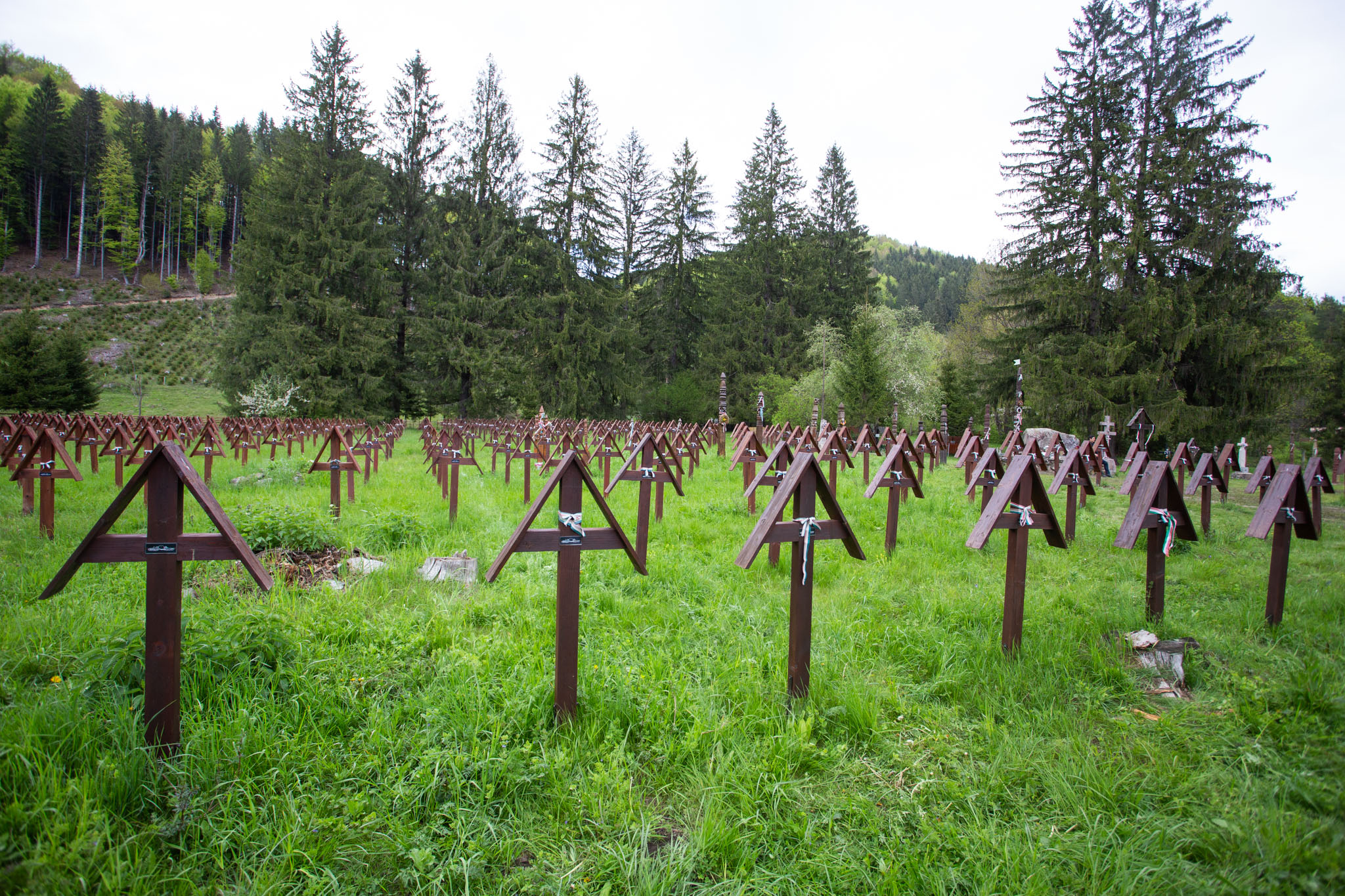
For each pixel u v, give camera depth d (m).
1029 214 31.64
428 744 3.10
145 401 43.53
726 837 2.59
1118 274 27.11
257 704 3.30
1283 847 2.48
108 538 2.74
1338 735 3.25
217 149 97.12
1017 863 2.48
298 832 2.48
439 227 41.44
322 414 33.25
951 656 4.39
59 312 58.09
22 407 35.34
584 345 42.12
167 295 67.69
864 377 31.77
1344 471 20.83
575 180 43.50
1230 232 24.86
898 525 9.23
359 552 6.77
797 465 3.59
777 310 46.44
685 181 52.69
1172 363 26.38
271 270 34.81
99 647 3.54
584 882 2.40
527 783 2.90
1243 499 13.16
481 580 5.99
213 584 5.23
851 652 4.40
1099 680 4.09
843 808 2.84
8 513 8.28
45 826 2.33
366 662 3.96
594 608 5.19
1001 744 3.26
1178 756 3.19
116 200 72.00
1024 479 4.39
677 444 18.00
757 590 5.97
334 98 38.28
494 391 39.47
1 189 71.12
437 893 2.32
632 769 3.09
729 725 3.32
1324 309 48.78
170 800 2.59
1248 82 26.20
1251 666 4.26
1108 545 8.16
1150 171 26.59
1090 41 30.52
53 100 76.31
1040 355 28.84
